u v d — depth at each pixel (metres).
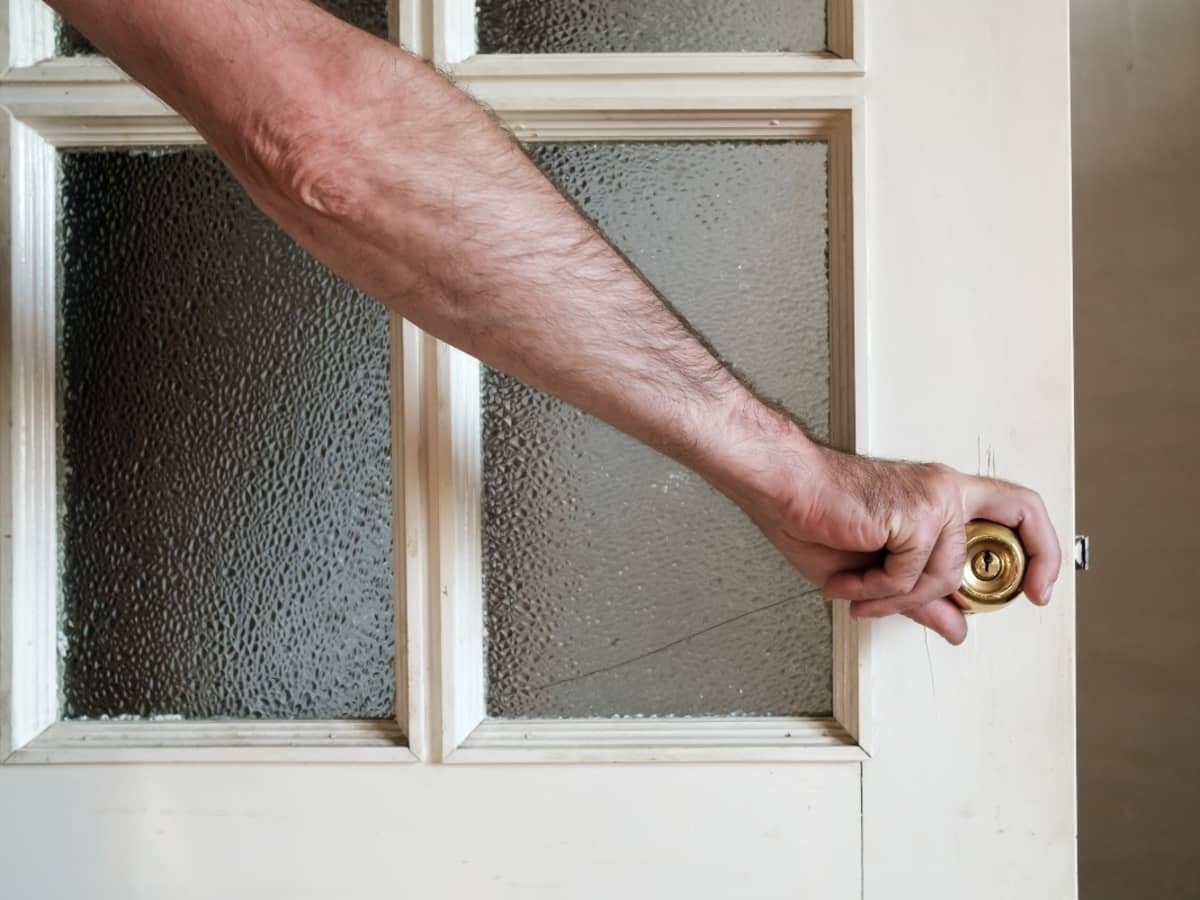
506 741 0.72
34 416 0.72
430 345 0.71
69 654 0.75
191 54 0.43
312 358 0.74
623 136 0.72
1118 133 1.17
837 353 0.72
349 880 0.72
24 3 0.71
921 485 0.60
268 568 0.74
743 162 0.74
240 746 0.72
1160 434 1.16
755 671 0.74
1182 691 1.17
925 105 0.70
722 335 0.73
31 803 0.72
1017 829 0.71
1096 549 1.20
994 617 0.71
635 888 0.72
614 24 0.73
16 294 0.71
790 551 0.64
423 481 0.71
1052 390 0.70
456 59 0.71
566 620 0.75
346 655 0.74
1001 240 0.70
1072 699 0.70
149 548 0.75
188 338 0.74
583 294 0.48
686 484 0.74
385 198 0.44
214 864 0.72
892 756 0.71
